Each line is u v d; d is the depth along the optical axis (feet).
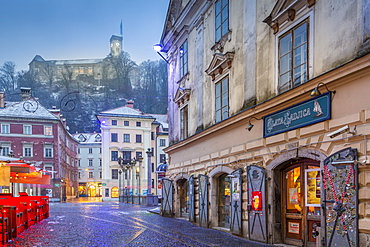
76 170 255.09
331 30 27.63
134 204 134.00
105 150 201.98
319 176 29.76
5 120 169.68
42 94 360.69
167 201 69.21
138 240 36.76
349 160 24.32
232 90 44.60
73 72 427.74
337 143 26.11
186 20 63.87
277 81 34.76
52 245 33.68
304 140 29.86
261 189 35.65
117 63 426.10
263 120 36.27
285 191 34.55
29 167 58.44
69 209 99.45
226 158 44.91
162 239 37.47
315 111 27.94
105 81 411.34
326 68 28.04
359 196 23.57
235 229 40.57
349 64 24.35
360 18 24.75
